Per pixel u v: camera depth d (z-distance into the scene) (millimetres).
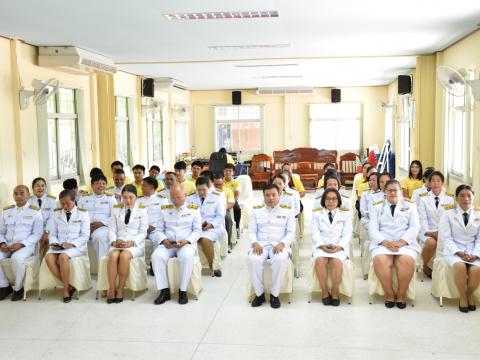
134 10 5633
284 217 5273
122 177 7234
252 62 10070
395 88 13805
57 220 5441
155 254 5164
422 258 5758
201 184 6273
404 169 12391
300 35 7246
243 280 5867
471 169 7336
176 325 4555
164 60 9609
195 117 16516
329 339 4203
